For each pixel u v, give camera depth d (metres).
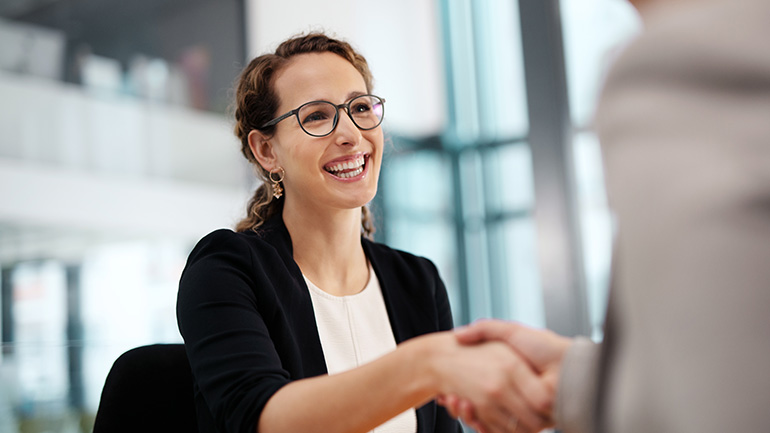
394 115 8.48
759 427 0.36
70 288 4.67
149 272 5.06
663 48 0.44
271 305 1.30
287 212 1.52
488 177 8.37
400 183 8.29
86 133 4.89
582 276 4.74
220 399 1.04
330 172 1.47
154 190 5.16
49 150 4.71
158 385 1.32
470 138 8.52
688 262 0.39
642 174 0.42
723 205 0.39
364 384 0.88
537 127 4.90
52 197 4.68
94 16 5.04
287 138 1.48
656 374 0.41
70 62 4.89
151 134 5.20
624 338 0.45
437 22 8.72
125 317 4.89
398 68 8.62
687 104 0.42
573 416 0.57
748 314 0.37
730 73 0.41
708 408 0.37
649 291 0.41
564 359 0.60
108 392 1.29
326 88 1.48
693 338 0.38
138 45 5.23
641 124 0.43
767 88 0.41
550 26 4.95
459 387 0.80
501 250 8.23
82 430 2.04
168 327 5.11
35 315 4.49
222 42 5.70
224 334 1.13
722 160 0.40
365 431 0.90
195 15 5.57
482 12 8.52
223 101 5.62
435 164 8.61
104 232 4.88
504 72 8.34
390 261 1.60
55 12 4.86
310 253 1.50
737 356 0.37
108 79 5.05
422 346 0.85
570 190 4.79
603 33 4.99
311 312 1.40
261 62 1.55
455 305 8.34
